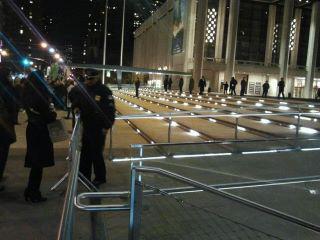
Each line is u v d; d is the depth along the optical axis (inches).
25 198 239.5
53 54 1320.1
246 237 187.5
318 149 457.4
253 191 281.0
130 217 157.5
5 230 195.6
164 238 177.8
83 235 191.5
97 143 271.9
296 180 313.0
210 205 237.3
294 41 2353.6
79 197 151.0
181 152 390.9
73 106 267.9
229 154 410.9
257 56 2289.6
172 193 236.8
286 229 203.5
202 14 1990.7
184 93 1766.7
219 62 2106.3
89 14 6412.4
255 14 2258.9
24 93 230.4
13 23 3002.0
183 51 2303.2
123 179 298.2
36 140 233.6
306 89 2276.1
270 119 713.6
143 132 557.9
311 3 2236.7
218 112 883.4
